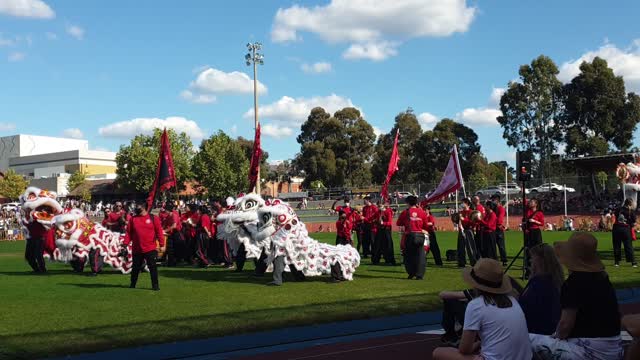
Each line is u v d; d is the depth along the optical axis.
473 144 67.75
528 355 5.28
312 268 14.45
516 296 6.55
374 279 15.19
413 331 9.35
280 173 99.75
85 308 11.23
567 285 5.75
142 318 10.19
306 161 78.56
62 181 100.75
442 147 67.12
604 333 5.62
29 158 132.12
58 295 12.97
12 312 10.84
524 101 61.16
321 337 8.96
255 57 44.06
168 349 8.27
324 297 12.27
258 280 15.44
